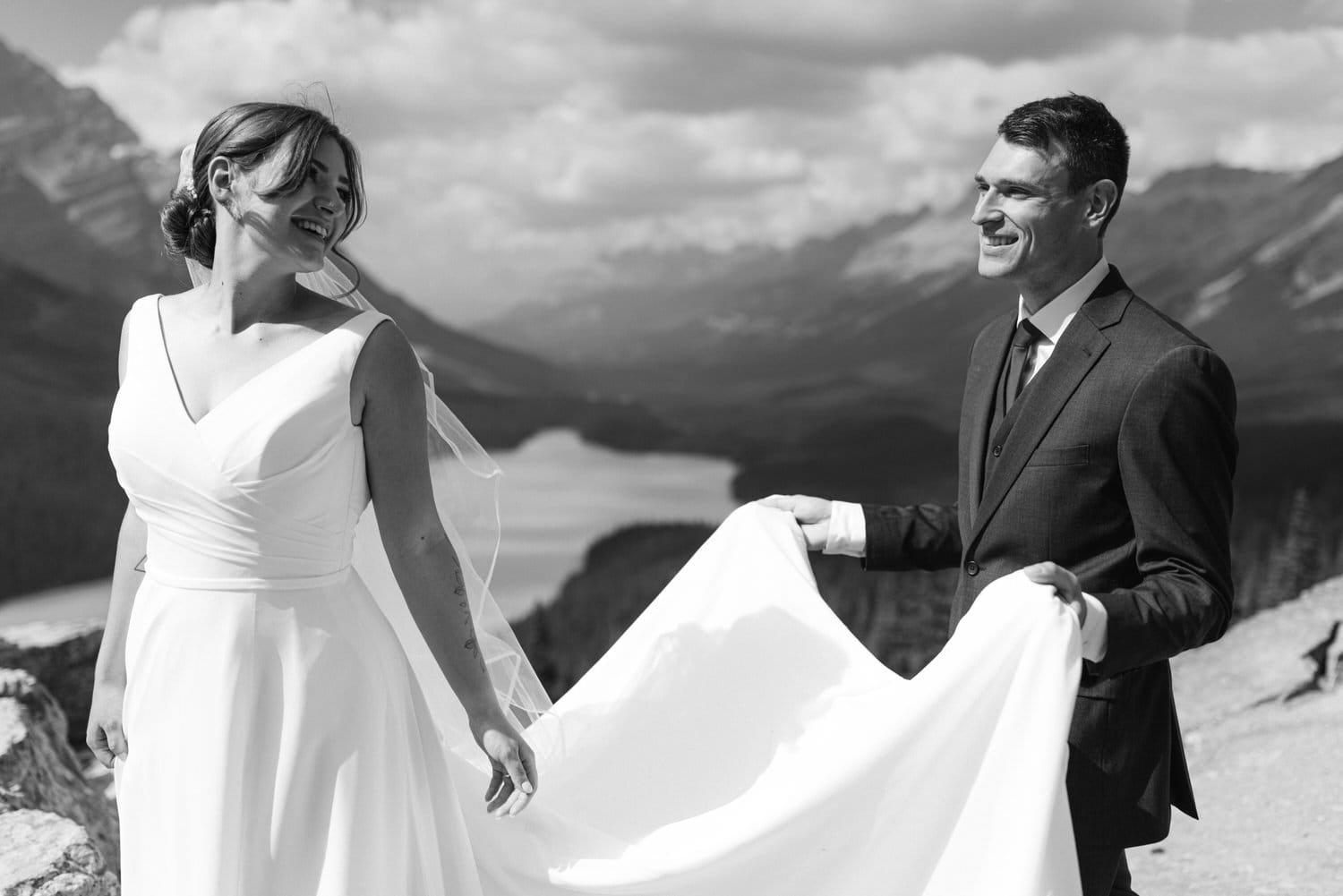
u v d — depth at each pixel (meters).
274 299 2.33
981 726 2.35
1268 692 6.48
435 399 2.58
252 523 2.23
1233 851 4.52
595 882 2.63
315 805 2.28
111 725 2.56
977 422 2.67
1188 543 2.29
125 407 2.28
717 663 3.04
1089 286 2.51
